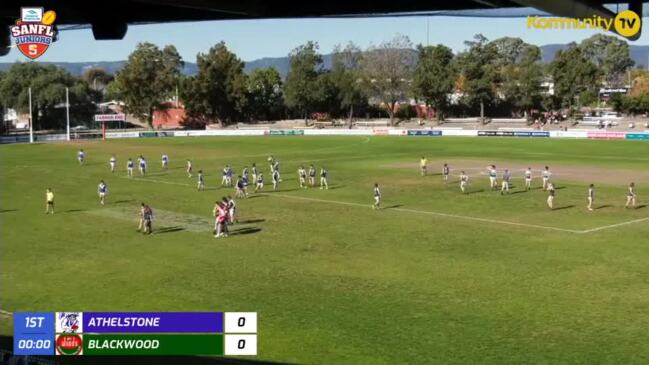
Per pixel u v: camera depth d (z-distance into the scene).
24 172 83.06
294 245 40.62
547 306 28.27
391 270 34.50
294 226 46.78
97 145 127.69
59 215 52.12
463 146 117.62
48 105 172.25
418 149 112.62
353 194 62.66
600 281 31.95
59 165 91.50
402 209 53.78
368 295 30.17
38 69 177.62
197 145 125.50
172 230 45.66
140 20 19.06
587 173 77.06
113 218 50.59
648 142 120.31
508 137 137.25
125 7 18.80
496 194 61.88
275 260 36.94
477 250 38.84
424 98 172.00
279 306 28.73
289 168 85.31
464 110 183.12
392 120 176.25
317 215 51.31
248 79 184.25
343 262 36.34
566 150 107.31
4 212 53.66
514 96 165.38
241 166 87.88
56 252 39.34
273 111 193.12
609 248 38.97
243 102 176.88
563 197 59.59
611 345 23.83
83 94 180.00
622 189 64.19
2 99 171.75
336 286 31.67
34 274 34.41
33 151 115.00
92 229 46.31
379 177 75.50
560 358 22.69
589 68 161.00
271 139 140.38
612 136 128.25
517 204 55.88
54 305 29.19
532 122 163.12
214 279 33.16
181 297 30.22
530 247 39.47
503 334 25.00
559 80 162.38
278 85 194.12
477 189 65.25
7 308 28.83
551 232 43.91
